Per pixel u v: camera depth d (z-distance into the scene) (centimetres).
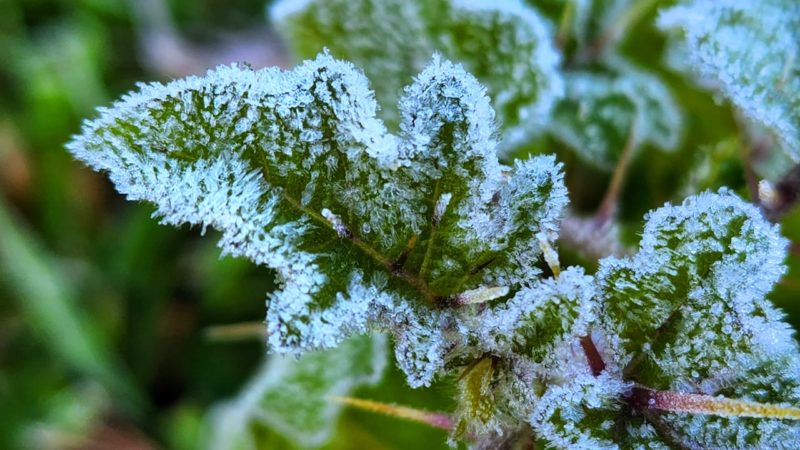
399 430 19
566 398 14
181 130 14
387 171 14
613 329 14
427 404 19
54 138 30
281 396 20
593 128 20
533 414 14
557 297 14
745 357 14
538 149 20
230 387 29
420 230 14
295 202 14
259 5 34
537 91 18
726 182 19
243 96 14
